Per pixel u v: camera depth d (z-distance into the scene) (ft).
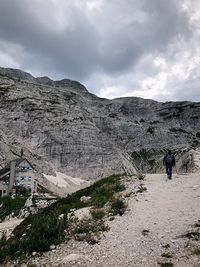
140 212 57.41
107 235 46.62
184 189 74.84
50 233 47.03
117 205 60.70
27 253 42.39
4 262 40.70
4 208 200.75
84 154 567.59
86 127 622.54
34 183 343.87
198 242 40.60
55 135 576.20
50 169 493.77
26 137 556.51
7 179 330.34
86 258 38.50
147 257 37.29
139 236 44.88
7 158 424.46
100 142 605.73
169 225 48.65
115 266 35.37
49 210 72.08
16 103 612.29
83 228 49.08
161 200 65.62
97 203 66.39
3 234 61.52
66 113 650.43
